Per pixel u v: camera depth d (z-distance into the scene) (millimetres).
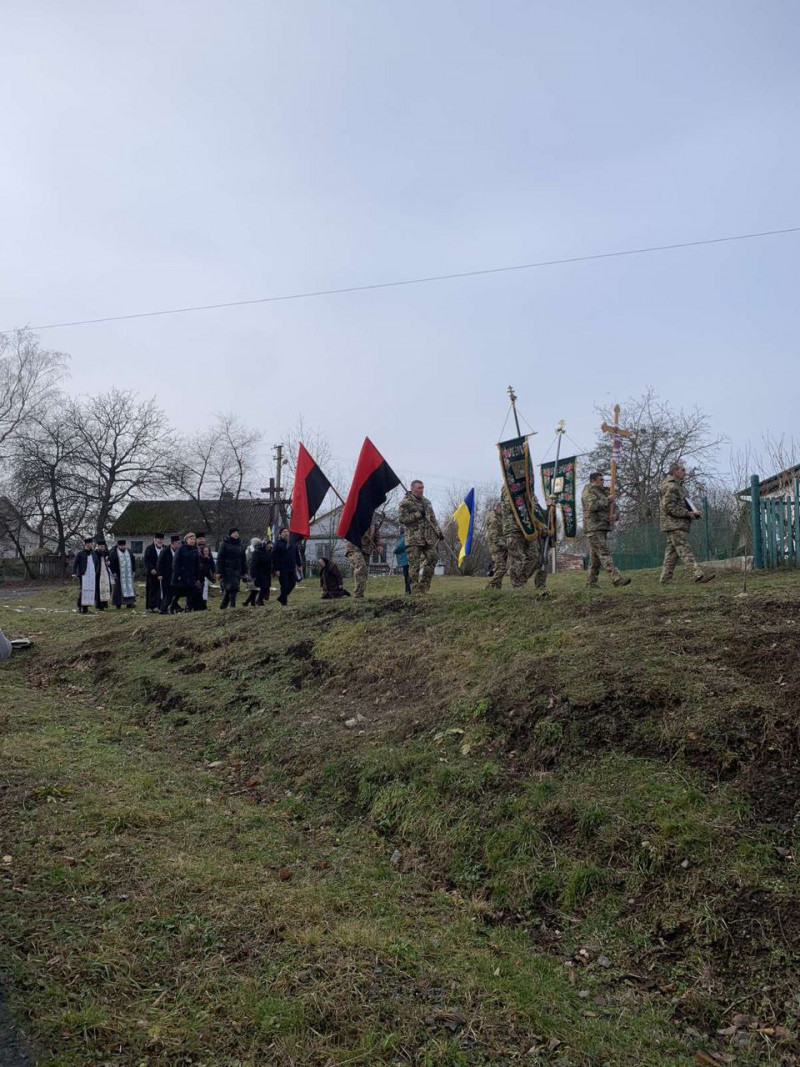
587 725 6273
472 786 6094
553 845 5316
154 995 3768
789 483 15375
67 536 56219
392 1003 3826
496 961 4395
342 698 8820
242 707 9266
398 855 5793
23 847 5285
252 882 4980
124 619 16688
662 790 5426
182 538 19094
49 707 10109
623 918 4703
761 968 4148
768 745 5508
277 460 47594
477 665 8234
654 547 25953
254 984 3867
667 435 41000
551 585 17594
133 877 4891
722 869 4703
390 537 48094
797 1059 3668
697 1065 3662
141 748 8352
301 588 28922
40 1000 3639
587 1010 4047
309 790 6984
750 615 7672
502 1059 3529
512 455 12734
